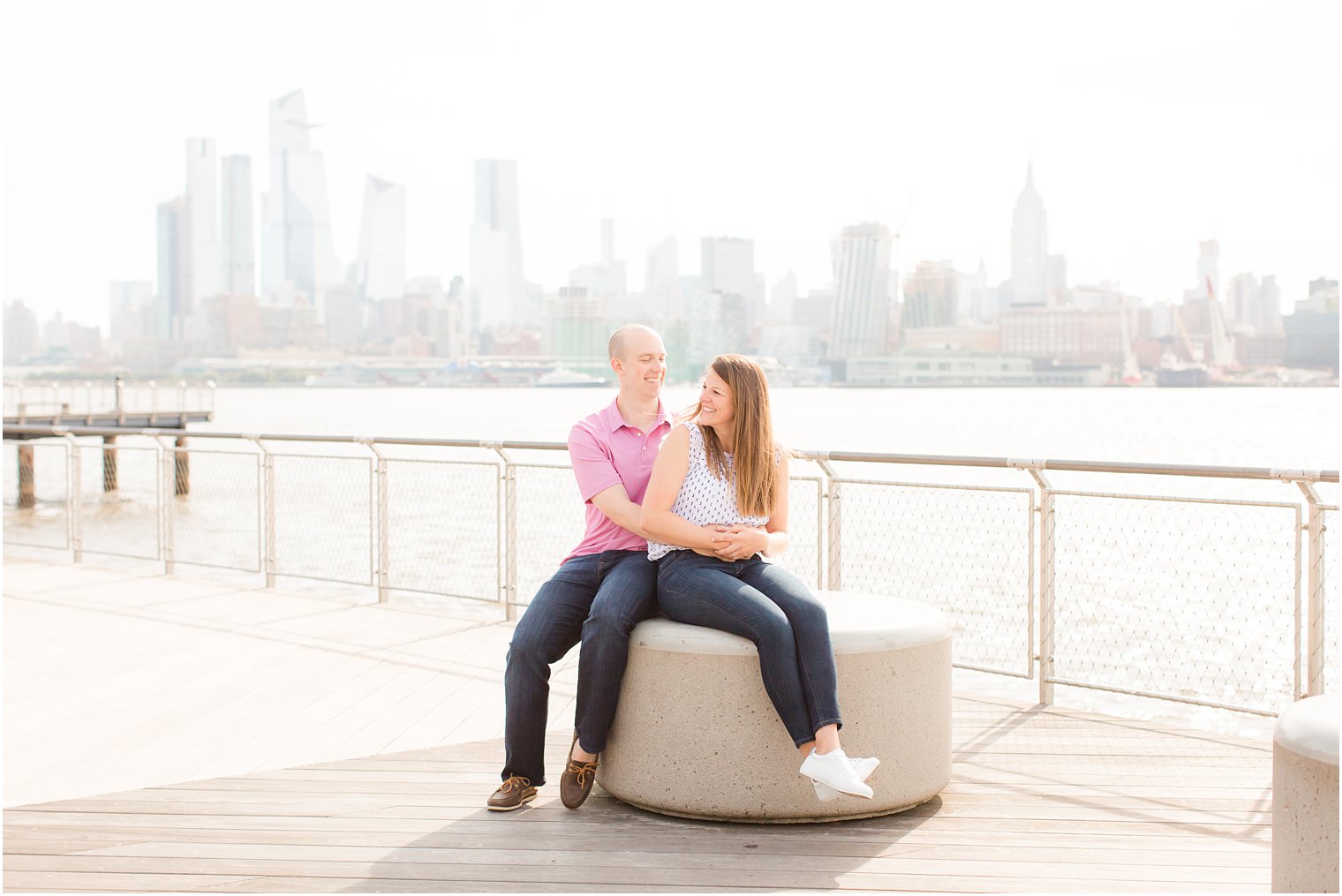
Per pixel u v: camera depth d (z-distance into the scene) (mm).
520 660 3641
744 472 3590
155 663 5773
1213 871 3039
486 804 3641
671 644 3447
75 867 3127
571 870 3080
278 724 4676
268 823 3480
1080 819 3467
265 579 8102
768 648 3287
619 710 3586
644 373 3939
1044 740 4352
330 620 6898
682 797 3447
